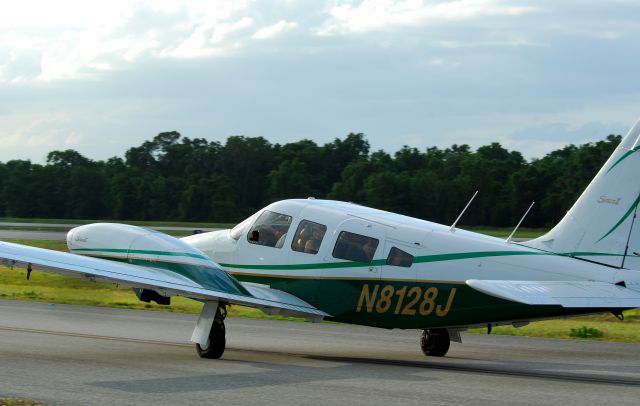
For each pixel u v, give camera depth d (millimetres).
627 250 16109
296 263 17969
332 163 106812
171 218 97688
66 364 15750
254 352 18359
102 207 103562
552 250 16703
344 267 17391
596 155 79500
